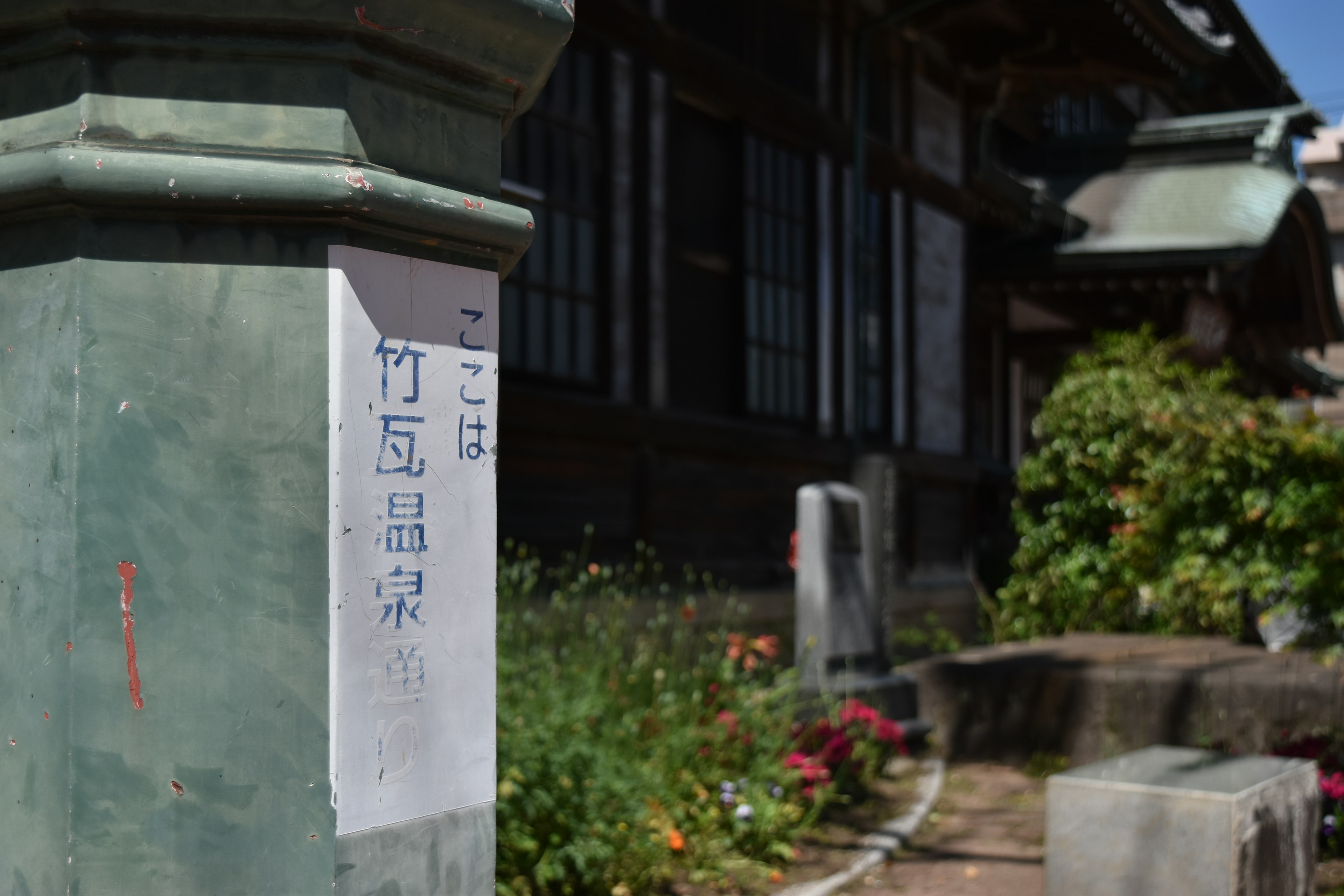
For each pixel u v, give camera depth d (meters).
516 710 4.16
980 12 11.14
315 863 1.27
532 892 3.71
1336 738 5.55
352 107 1.29
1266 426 6.26
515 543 6.82
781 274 9.67
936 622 11.71
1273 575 5.90
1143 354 9.70
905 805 5.58
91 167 1.22
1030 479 9.52
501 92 1.46
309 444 1.28
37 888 1.25
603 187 7.65
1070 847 3.55
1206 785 3.45
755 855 4.47
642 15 7.97
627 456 7.77
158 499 1.26
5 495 1.31
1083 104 17.44
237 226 1.28
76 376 1.24
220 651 1.26
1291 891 3.66
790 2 9.80
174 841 1.25
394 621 1.34
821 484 6.79
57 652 1.25
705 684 5.57
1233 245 12.48
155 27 1.26
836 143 10.24
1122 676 6.37
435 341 1.38
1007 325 14.97
